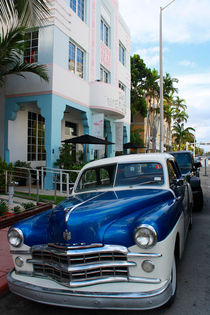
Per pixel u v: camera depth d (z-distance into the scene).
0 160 10.11
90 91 14.84
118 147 18.30
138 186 4.30
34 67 10.29
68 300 2.86
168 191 4.09
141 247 2.89
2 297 3.85
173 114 54.91
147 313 3.29
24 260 3.36
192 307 3.39
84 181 4.76
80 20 14.01
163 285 2.86
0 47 9.16
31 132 14.32
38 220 3.64
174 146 65.69
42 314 3.39
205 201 11.00
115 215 3.21
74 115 16.50
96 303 2.78
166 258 2.95
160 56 16.02
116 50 18.64
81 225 3.05
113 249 2.93
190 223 6.83
